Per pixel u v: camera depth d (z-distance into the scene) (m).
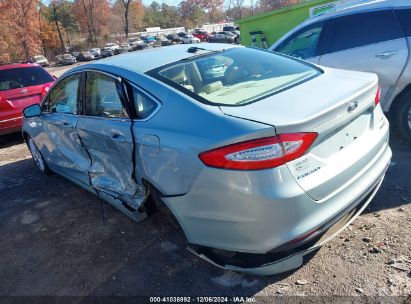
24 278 3.16
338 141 2.51
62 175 4.85
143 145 2.83
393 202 3.36
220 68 3.21
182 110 2.64
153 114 2.81
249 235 2.34
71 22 87.25
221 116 2.42
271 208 2.22
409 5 4.42
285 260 2.47
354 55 4.79
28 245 3.66
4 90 7.46
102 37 84.62
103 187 3.67
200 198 2.46
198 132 2.45
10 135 8.55
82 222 3.93
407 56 4.38
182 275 2.89
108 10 88.00
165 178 2.69
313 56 5.17
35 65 8.12
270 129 2.19
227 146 2.27
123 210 3.60
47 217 4.16
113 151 3.30
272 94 2.66
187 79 2.99
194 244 2.72
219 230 2.45
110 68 3.29
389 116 4.99
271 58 3.48
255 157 2.21
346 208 2.47
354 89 2.66
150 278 2.91
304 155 2.28
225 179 2.30
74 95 3.93
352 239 2.95
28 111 4.54
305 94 2.60
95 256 3.30
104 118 3.37
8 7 59.12
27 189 5.04
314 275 2.66
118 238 3.51
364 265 2.67
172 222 3.08
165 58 3.28
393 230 2.97
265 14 9.28
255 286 2.66
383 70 4.54
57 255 3.41
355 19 4.82
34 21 63.25
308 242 2.48
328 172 2.38
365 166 2.68
